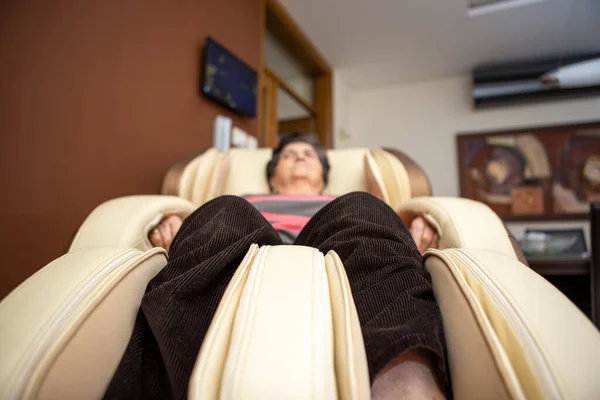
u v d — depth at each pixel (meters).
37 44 1.07
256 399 0.23
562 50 2.95
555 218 2.89
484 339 0.28
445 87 3.48
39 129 1.06
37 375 0.26
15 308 0.30
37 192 1.05
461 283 0.33
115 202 0.62
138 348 0.33
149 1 1.49
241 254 0.39
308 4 2.54
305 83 3.46
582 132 2.97
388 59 3.21
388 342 0.28
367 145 3.63
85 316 0.30
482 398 0.26
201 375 0.25
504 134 3.16
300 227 0.81
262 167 1.29
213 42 1.81
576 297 1.48
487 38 2.84
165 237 0.64
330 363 0.26
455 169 3.28
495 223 0.57
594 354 0.27
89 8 1.23
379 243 0.40
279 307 0.29
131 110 1.37
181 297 0.34
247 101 2.07
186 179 0.95
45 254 1.06
